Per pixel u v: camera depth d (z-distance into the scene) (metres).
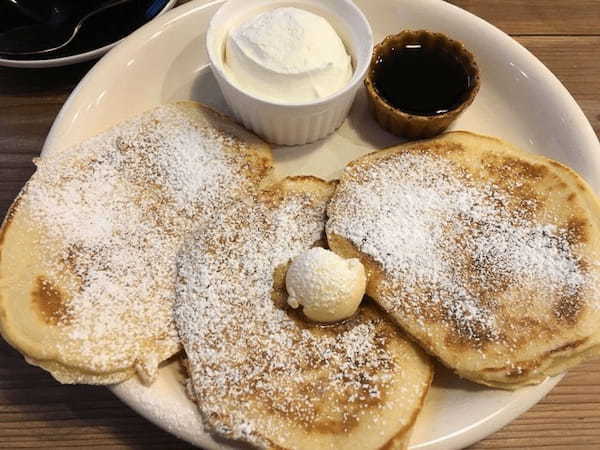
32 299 0.19
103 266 0.20
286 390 0.18
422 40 0.25
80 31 0.26
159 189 0.21
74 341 0.18
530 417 0.21
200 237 0.20
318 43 0.22
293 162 0.24
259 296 0.19
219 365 0.18
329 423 0.17
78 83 0.25
